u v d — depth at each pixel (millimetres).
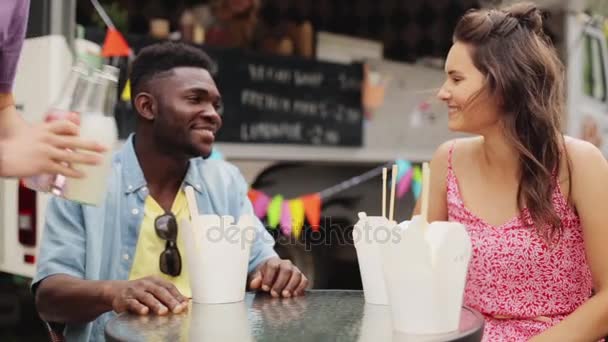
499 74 2053
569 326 1972
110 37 3855
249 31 5238
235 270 1859
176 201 2238
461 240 1537
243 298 1906
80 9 4164
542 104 2086
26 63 3350
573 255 2164
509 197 2193
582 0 4910
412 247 1512
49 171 1496
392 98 5637
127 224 2162
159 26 4824
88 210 2076
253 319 1671
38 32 3322
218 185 2314
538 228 2107
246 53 4934
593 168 2129
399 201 4918
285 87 5125
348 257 4531
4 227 3496
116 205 2158
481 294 2186
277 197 4496
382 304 1832
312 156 5273
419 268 1511
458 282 1535
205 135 2197
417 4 6137
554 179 2137
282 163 5094
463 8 5840
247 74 4941
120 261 2145
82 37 3848
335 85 5363
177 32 4996
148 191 2205
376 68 5555
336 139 5383
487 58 2064
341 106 5395
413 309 1519
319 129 5297
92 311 1863
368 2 6305
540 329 2111
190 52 2246
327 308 1801
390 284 1546
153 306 1723
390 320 1657
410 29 6180
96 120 1628
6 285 5066
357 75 5449
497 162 2219
